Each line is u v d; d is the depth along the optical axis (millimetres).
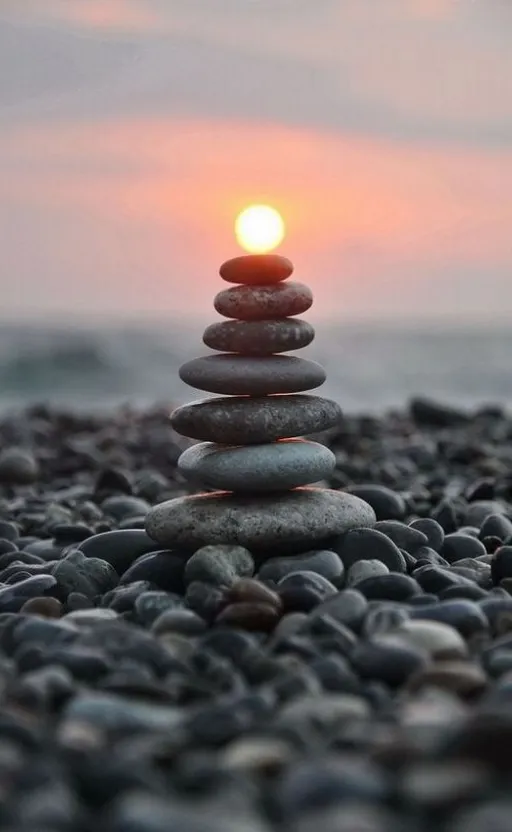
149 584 865
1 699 658
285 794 541
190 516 883
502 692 628
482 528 1020
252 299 893
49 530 1091
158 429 1988
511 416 2133
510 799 528
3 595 867
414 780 545
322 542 895
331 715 627
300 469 885
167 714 637
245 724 612
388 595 812
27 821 522
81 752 588
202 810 527
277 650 723
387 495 1079
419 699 637
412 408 2004
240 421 883
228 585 842
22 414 2217
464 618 757
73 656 699
